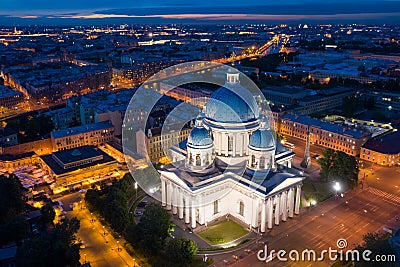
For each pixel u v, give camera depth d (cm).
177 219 16575
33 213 16388
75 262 13100
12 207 16300
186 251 13238
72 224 14100
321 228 15838
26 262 12356
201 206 15712
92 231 15938
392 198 18175
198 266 13612
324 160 19700
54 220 16462
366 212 16962
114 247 14888
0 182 16812
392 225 15925
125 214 15338
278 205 15825
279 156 17675
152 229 14100
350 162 18825
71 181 19800
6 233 14338
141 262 13900
